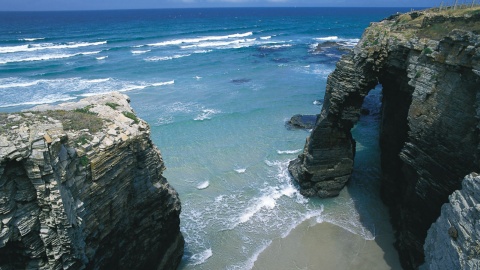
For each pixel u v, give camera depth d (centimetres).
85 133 1426
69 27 16412
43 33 13488
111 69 7156
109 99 1875
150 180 1722
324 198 2908
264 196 2962
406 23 2636
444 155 1889
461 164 1788
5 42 10406
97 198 1420
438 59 1975
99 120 1549
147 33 13675
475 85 1741
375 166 3362
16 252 1285
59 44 10144
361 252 2328
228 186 3127
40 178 1196
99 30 14812
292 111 4878
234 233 2514
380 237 2456
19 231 1215
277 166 3441
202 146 3838
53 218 1258
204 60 8275
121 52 9056
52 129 1311
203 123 4416
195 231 2536
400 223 2383
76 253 1344
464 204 1363
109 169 1444
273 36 13500
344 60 2566
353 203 2844
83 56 8381
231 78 6625
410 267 2120
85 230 1376
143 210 1722
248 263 2244
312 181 2883
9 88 5675
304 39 12638
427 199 2014
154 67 7444
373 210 2750
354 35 14050
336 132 2708
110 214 1512
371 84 2623
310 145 2856
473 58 1714
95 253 1477
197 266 2222
